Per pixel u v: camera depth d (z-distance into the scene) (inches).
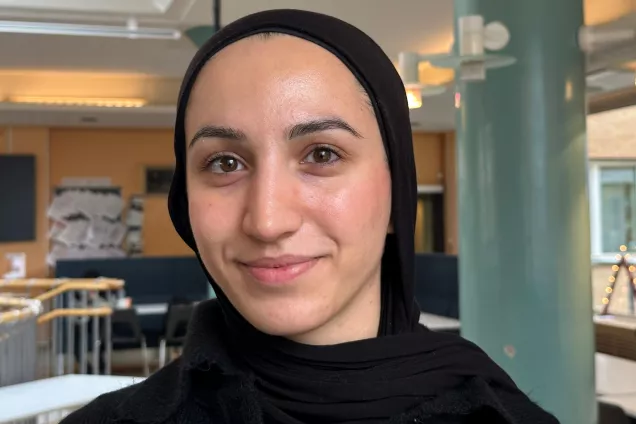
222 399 30.2
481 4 97.2
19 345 117.5
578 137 97.8
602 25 97.4
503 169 97.9
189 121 30.6
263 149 27.9
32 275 316.2
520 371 97.3
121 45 200.4
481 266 100.3
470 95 100.8
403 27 175.0
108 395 33.1
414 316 36.1
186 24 164.9
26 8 152.3
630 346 138.3
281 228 27.0
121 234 330.3
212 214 28.9
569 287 97.0
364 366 30.9
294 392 30.0
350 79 29.6
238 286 28.9
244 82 28.2
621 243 187.0
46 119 289.7
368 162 29.6
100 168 328.5
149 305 278.1
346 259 28.6
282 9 30.1
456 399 31.1
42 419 100.4
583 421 97.2
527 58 96.0
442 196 350.3
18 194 310.2
